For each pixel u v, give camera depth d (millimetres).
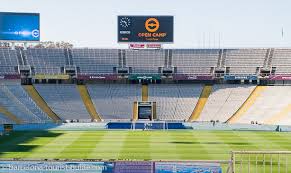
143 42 112312
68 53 117438
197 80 115375
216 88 112438
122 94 109938
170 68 115562
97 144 71000
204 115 101875
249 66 115188
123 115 102250
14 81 112438
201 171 40125
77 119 98812
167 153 63656
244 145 70312
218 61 116938
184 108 105062
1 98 103875
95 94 109625
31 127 88375
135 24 112188
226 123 94562
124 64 116500
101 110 103250
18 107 100750
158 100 107938
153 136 80688
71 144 70625
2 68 112312
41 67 113875
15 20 111625
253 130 89750
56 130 88312
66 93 109125
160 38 112062
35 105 102688
